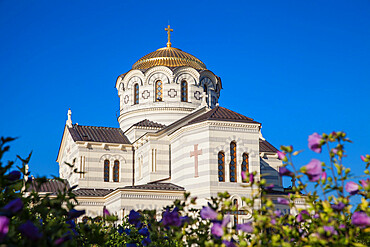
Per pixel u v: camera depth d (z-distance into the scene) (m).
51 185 52.81
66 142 58.91
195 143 43.28
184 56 59.88
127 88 58.28
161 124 55.56
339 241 8.76
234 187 41.94
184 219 10.88
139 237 15.47
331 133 9.03
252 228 9.22
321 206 9.39
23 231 7.62
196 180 42.50
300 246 9.47
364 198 9.18
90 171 52.78
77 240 13.48
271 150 52.19
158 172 47.91
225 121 43.00
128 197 42.91
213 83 58.78
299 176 8.94
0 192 10.80
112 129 58.69
